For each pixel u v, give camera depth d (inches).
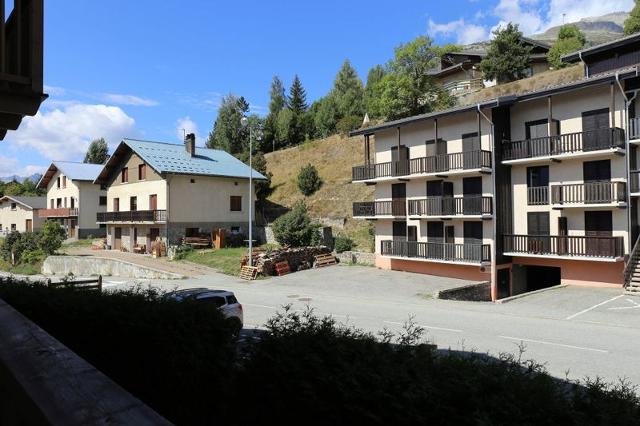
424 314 717.9
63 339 270.7
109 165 1788.9
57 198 2298.2
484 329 604.4
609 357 466.0
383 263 1252.5
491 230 1020.5
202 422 213.5
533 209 999.0
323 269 1257.4
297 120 2972.4
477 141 1049.5
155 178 1593.3
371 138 2172.7
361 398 143.6
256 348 190.9
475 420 123.0
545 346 511.8
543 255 948.6
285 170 2330.2
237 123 3026.6
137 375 245.1
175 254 1455.5
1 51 212.8
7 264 1764.3
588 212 917.8
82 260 1503.4
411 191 1195.3
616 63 1059.9
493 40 2017.7
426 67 1774.1
